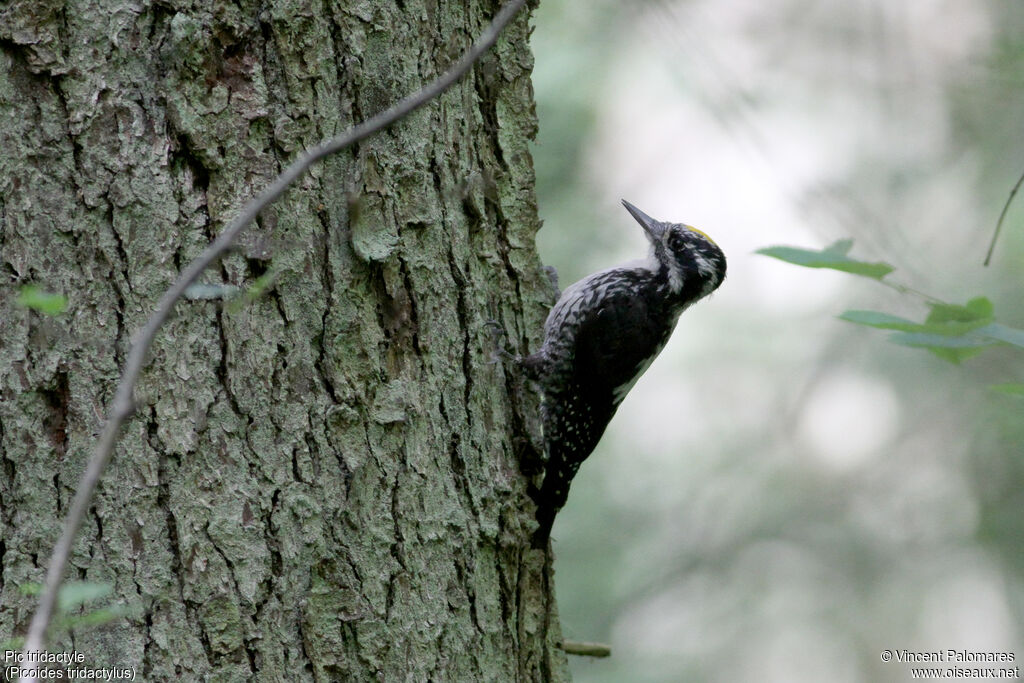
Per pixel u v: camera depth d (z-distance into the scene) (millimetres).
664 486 18453
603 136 17312
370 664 6207
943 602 17672
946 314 6570
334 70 6336
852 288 18203
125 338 5930
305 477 6125
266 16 6148
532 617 7660
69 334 5910
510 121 7918
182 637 5840
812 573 17891
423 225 6656
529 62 8062
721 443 18547
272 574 6012
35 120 5930
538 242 16938
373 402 6371
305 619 6055
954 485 18031
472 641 6766
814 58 17703
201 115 6020
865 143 17281
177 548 5883
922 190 16922
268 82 6176
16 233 5918
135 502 5855
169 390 5926
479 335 7176
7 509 5863
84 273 5934
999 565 17656
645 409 18812
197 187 6043
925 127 17266
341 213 6324
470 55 4305
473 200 7121
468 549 6816
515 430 7727
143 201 5961
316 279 6238
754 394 18547
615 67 16906
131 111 5965
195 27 5980
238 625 5914
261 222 6109
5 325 5906
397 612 6340
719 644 17500
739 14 17828
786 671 17234
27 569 5805
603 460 18641
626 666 17156
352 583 6199
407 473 6484
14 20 5879
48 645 5703
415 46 6680
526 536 7602
